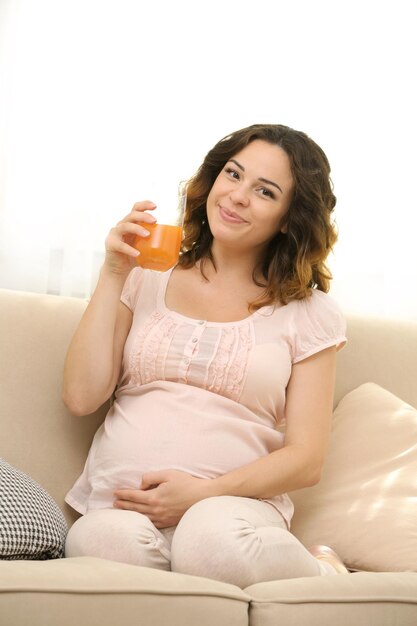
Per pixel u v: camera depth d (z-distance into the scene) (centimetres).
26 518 154
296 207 200
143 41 292
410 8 307
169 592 128
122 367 199
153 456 180
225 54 298
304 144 200
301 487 184
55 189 284
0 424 191
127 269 194
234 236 195
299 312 197
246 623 133
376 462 206
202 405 185
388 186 303
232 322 193
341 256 301
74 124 286
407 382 229
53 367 200
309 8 304
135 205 189
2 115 283
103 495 182
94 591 121
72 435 198
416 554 184
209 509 159
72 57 288
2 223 281
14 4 285
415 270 302
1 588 115
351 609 139
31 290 281
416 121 305
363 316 236
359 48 305
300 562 155
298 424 189
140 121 291
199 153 294
